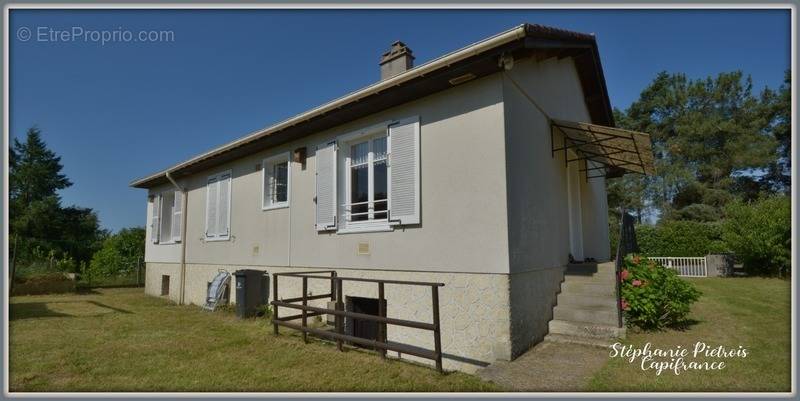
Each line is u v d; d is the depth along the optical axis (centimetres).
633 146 810
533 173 649
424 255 623
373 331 705
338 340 574
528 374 445
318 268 788
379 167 724
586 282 683
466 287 573
